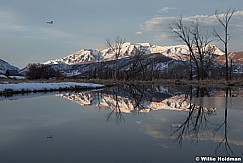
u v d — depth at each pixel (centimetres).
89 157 897
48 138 1155
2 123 1505
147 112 1939
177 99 2895
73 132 1267
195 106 2233
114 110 2066
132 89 4828
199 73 6438
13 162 851
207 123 1495
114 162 851
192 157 900
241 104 2312
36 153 943
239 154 934
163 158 890
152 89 4725
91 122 1536
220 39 5250
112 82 7475
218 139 1137
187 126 1410
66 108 2167
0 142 1092
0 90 3378
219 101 2544
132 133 1245
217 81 5638
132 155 917
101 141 1102
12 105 2322
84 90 4553
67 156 908
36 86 4178
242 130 1314
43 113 1888
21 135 1213
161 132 1270
